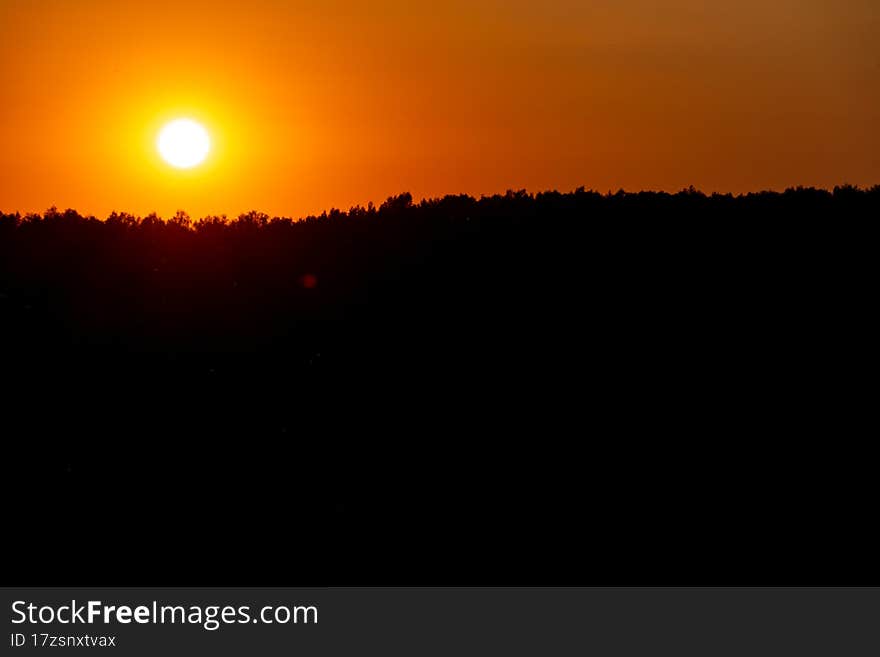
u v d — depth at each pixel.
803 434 49.75
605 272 74.44
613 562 37.19
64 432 50.09
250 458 47.19
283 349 63.16
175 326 66.94
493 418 52.38
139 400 54.75
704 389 55.81
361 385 57.34
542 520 40.53
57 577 35.88
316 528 39.81
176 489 43.53
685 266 74.38
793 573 36.34
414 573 36.31
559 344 63.00
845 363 58.41
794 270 72.06
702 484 44.12
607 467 46.09
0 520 40.25
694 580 35.75
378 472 45.56
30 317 66.88
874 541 38.62
